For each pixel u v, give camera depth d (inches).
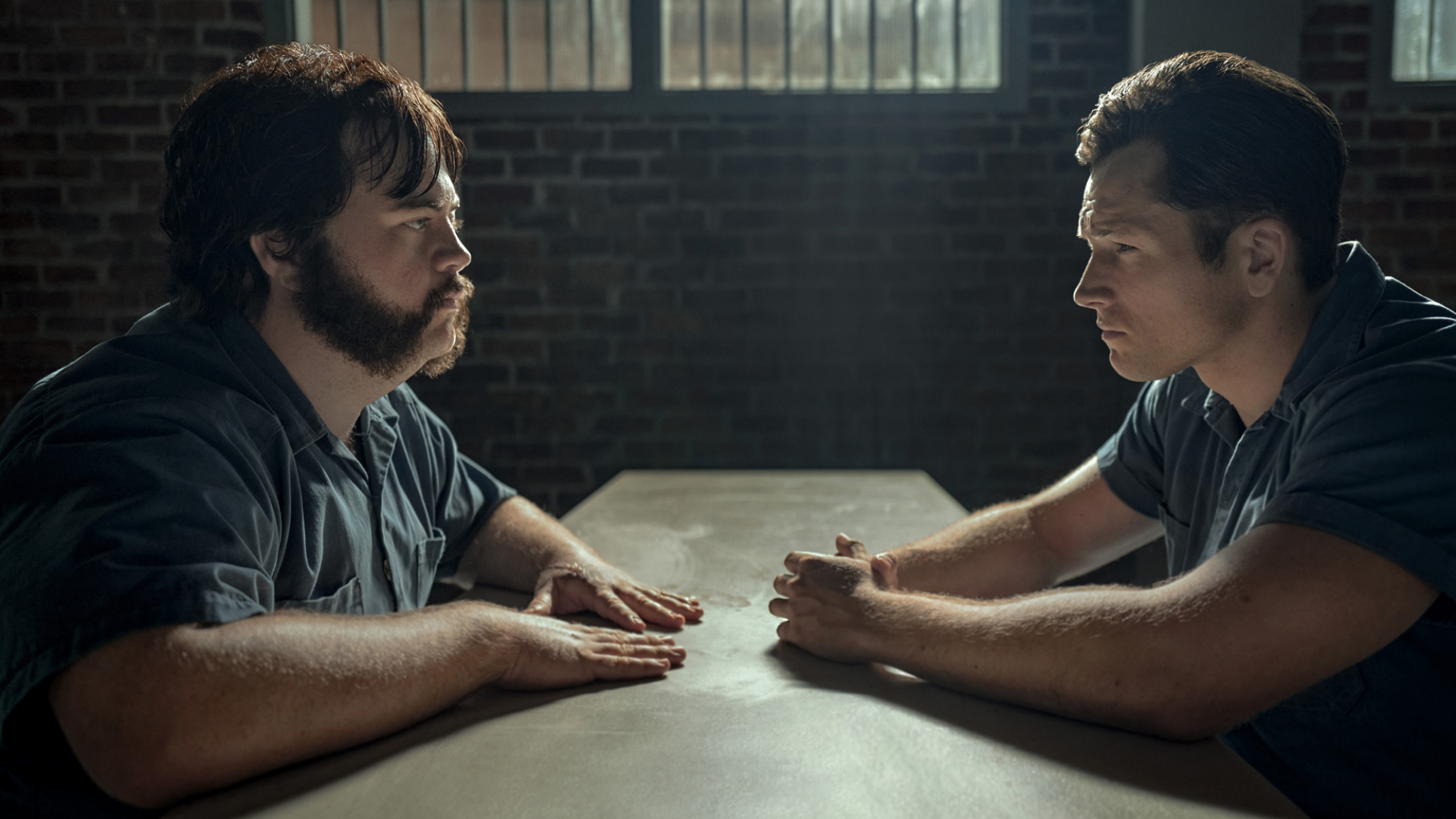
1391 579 28.9
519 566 49.8
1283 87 34.5
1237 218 34.5
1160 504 47.8
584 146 124.2
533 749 30.1
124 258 121.7
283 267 36.2
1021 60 121.3
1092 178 37.4
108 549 27.9
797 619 39.8
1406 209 120.8
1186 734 30.1
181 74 119.3
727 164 124.0
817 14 124.0
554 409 127.5
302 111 35.0
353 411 40.7
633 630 42.4
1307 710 35.2
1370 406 31.3
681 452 127.7
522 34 124.8
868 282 124.9
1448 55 121.1
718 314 125.9
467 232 125.4
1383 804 34.7
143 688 26.0
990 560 49.3
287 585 36.5
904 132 123.0
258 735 27.2
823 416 126.6
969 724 31.8
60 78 119.3
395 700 30.5
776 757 29.4
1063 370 124.6
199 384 34.1
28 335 122.6
